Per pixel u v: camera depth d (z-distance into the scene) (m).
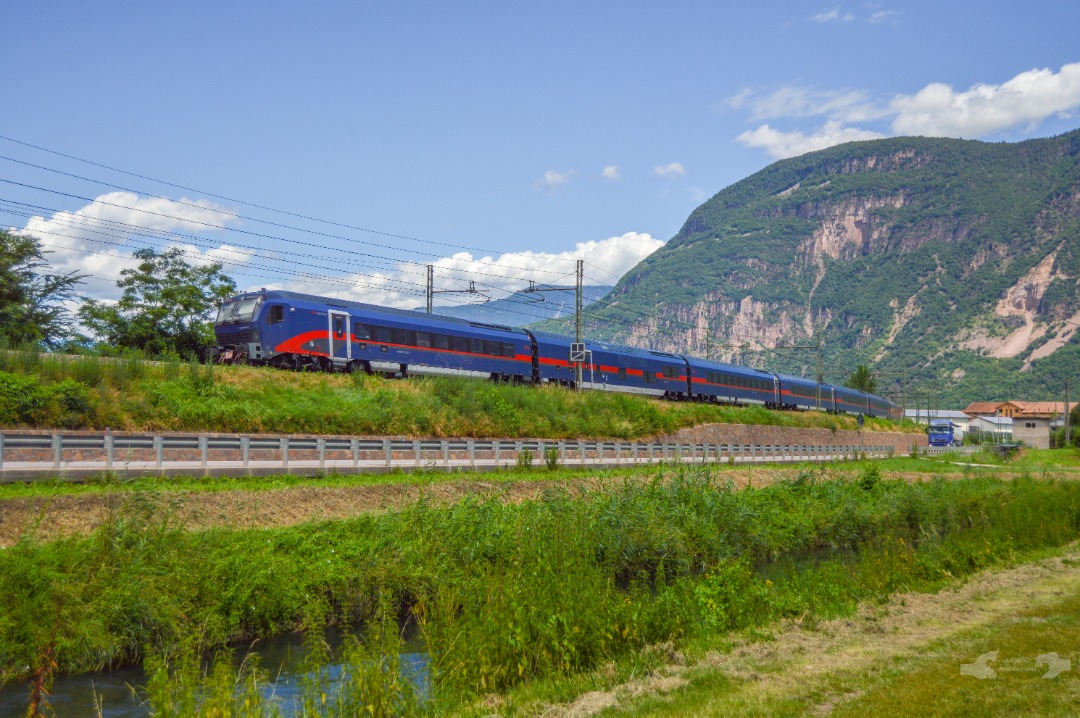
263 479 24.98
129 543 16.81
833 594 17.17
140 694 13.74
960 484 42.59
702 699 10.73
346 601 18.23
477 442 33.06
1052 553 23.16
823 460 55.75
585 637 13.13
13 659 14.11
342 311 41.03
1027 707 9.70
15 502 18.34
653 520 25.05
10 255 42.38
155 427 30.00
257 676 14.21
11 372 29.50
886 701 10.16
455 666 12.18
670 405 57.34
